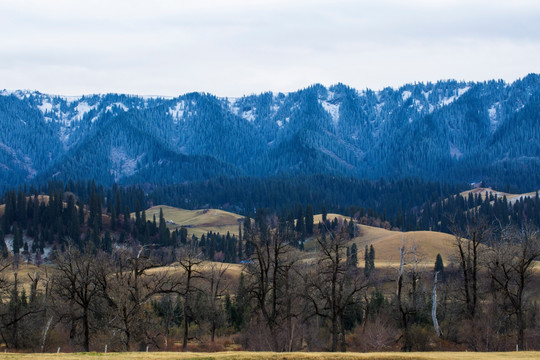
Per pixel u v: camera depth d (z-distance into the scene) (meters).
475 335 105.06
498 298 115.38
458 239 117.25
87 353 77.56
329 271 102.50
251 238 110.62
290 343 100.88
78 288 105.06
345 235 105.81
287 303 105.88
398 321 124.31
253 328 110.56
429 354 76.06
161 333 113.00
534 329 111.31
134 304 104.38
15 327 117.38
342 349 99.38
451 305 121.81
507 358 71.12
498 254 108.38
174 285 113.56
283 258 116.62
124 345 99.06
